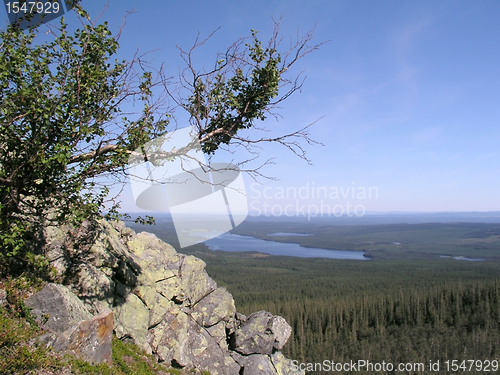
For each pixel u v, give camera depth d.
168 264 18.25
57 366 8.37
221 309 19.09
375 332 141.12
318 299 171.62
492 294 152.62
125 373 10.84
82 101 9.42
